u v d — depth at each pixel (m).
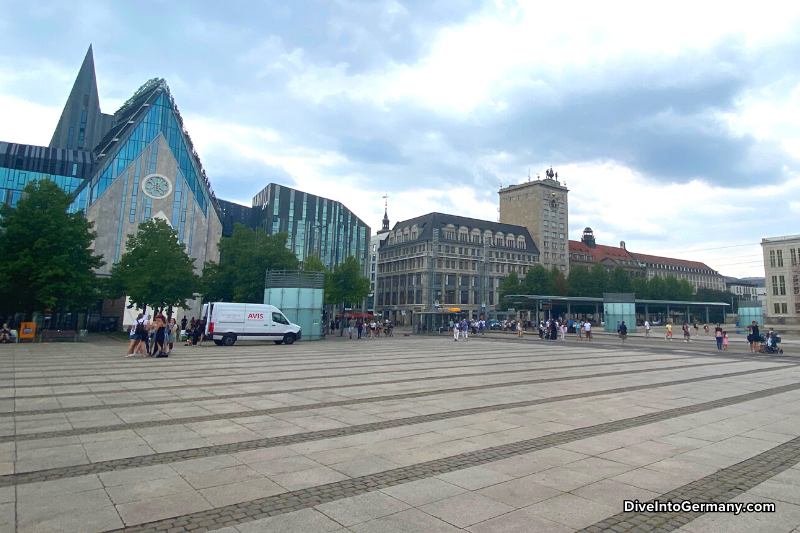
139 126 65.94
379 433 8.09
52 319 49.75
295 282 39.34
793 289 99.50
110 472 5.93
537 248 121.06
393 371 17.36
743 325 69.06
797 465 6.48
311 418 9.24
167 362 20.02
